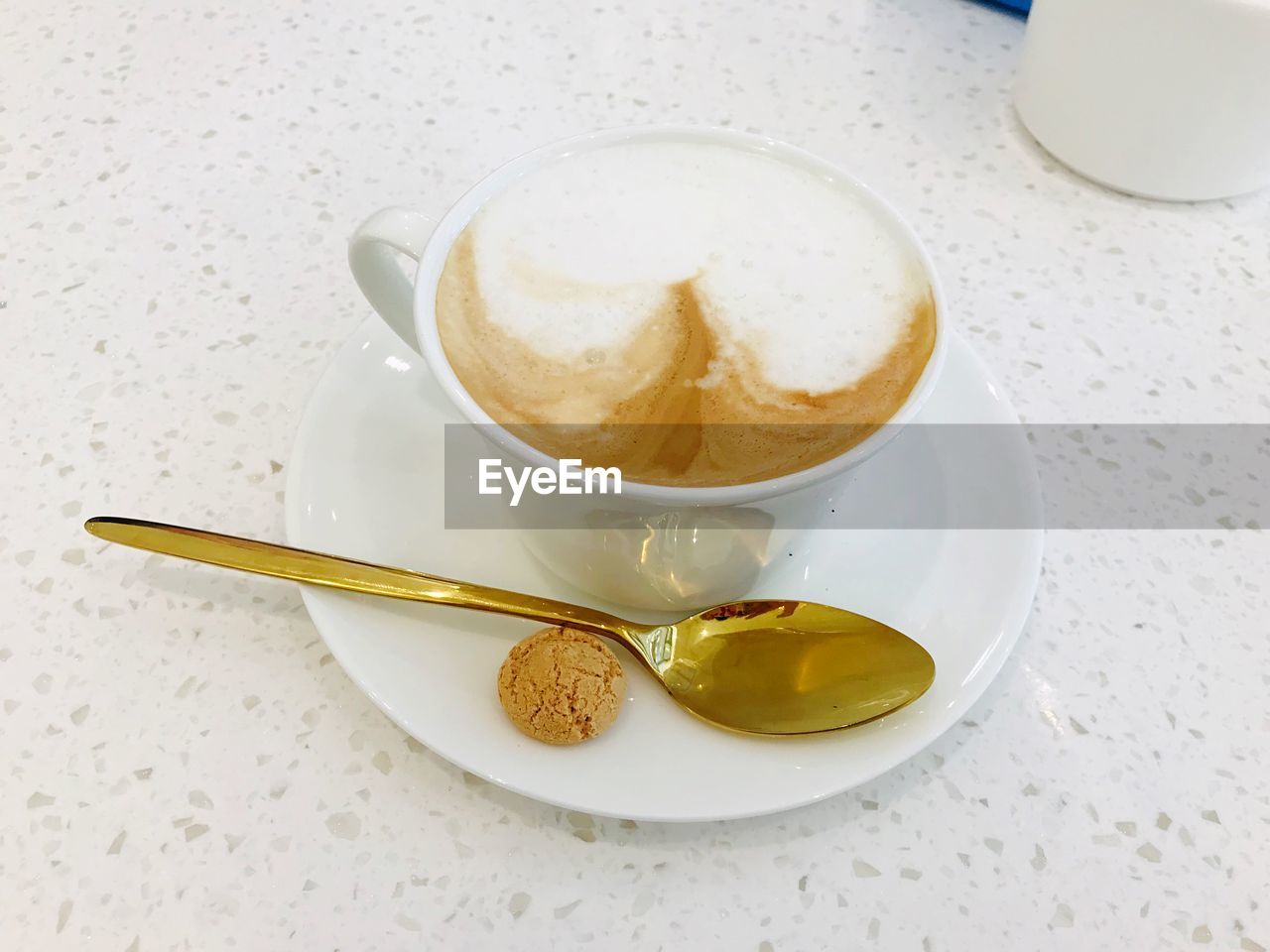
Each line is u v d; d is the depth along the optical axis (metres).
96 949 0.17
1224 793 0.19
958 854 0.18
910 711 0.18
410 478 0.21
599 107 0.32
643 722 0.18
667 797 0.17
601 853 0.18
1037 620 0.21
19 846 0.18
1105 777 0.19
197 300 0.27
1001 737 0.20
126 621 0.21
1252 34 0.25
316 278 0.27
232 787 0.18
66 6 0.35
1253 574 0.22
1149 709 0.20
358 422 0.22
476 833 0.18
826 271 0.20
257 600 0.21
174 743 0.19
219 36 0.34
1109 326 0.27
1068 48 0.28
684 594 0.19
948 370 0.23
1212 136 0.27
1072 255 0.29
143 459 0.23
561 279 0.20
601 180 0.21
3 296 0.26
